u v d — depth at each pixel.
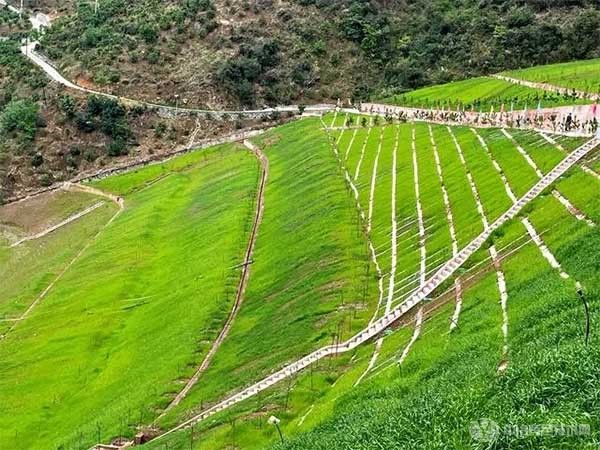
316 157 154.50
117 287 127.50
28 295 135.00
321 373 76.06
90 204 181.25
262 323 95.94
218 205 152.50
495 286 69.75
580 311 52.66
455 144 124.81
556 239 70.06
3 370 108.12
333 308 88.25
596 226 66.19
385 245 99.81
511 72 188.62
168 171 191.50
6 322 125.69
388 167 130.62
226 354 93.38
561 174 86.31
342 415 58.78
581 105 124.25
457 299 73.69
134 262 137.50
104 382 98.25
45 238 168.25
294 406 72.12
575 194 77.75
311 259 105.56
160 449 73.06
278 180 154.88
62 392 99.69
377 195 119.31
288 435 63.88
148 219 155.88
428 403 49.59
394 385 59.84
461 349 59.06
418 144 136.75
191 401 84.38
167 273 129.62
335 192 127.94
